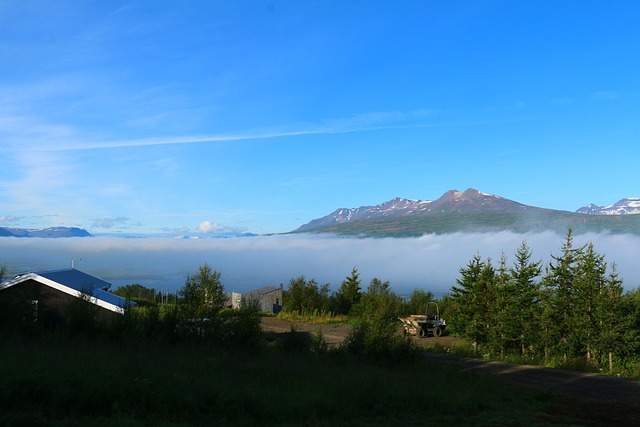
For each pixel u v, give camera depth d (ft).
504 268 109.81
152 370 41.73
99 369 39.93
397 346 73.41
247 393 40.14
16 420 30.25
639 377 73.92
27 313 68.49
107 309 95.30
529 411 47.06
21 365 38.68
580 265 95.76
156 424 32.24
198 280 73.10
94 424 31.09
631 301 90.74
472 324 107.55
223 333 70.03
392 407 44.01
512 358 95.86
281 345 85.15
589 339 88.38
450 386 54.13
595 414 47.55
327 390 46.06
